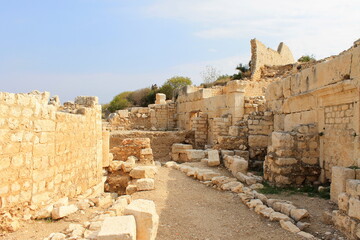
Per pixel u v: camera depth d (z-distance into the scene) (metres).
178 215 6.80
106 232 4.12
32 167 6.09
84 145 8.86
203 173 10.16
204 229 5.99
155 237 5.23
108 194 9.73
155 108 27.20
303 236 5.47
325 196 8.02
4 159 5.35
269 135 13.40
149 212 4.77
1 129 5.27
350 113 8.30
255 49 32.22
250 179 9.66
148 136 19.33
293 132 9.80
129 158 12.62
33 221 5.84
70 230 5.34
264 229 5.94
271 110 14.09
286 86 12.59
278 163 9.34
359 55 7.89
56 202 6.66
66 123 7.58
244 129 13.45
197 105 22.48
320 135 9.70
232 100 17.73
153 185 9.09
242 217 6.68
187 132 20.03
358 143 7.80
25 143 5.87
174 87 46.50
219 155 12.77
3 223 5.24
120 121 26.75
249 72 35.78
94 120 9.77
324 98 9.64
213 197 8.30
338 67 8.89
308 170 9.49
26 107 5.89
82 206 6.99
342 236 5.38
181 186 9.52
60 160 7.27
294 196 8.18
